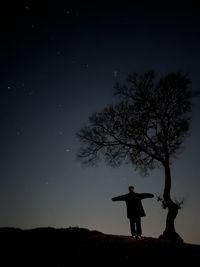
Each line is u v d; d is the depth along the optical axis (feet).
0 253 48.73
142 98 75.56
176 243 55.11
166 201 70.49
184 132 75.10
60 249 50.29
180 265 42.22
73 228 65.10
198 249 50.55
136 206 55.57
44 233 60.44
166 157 73.26
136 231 55.83
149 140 74.43
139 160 76.48
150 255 46.29
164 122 75.25
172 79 75.82
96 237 56.85
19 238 57.21
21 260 45.80
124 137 76.38
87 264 43.09
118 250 48.57
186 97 76.07
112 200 56.85
